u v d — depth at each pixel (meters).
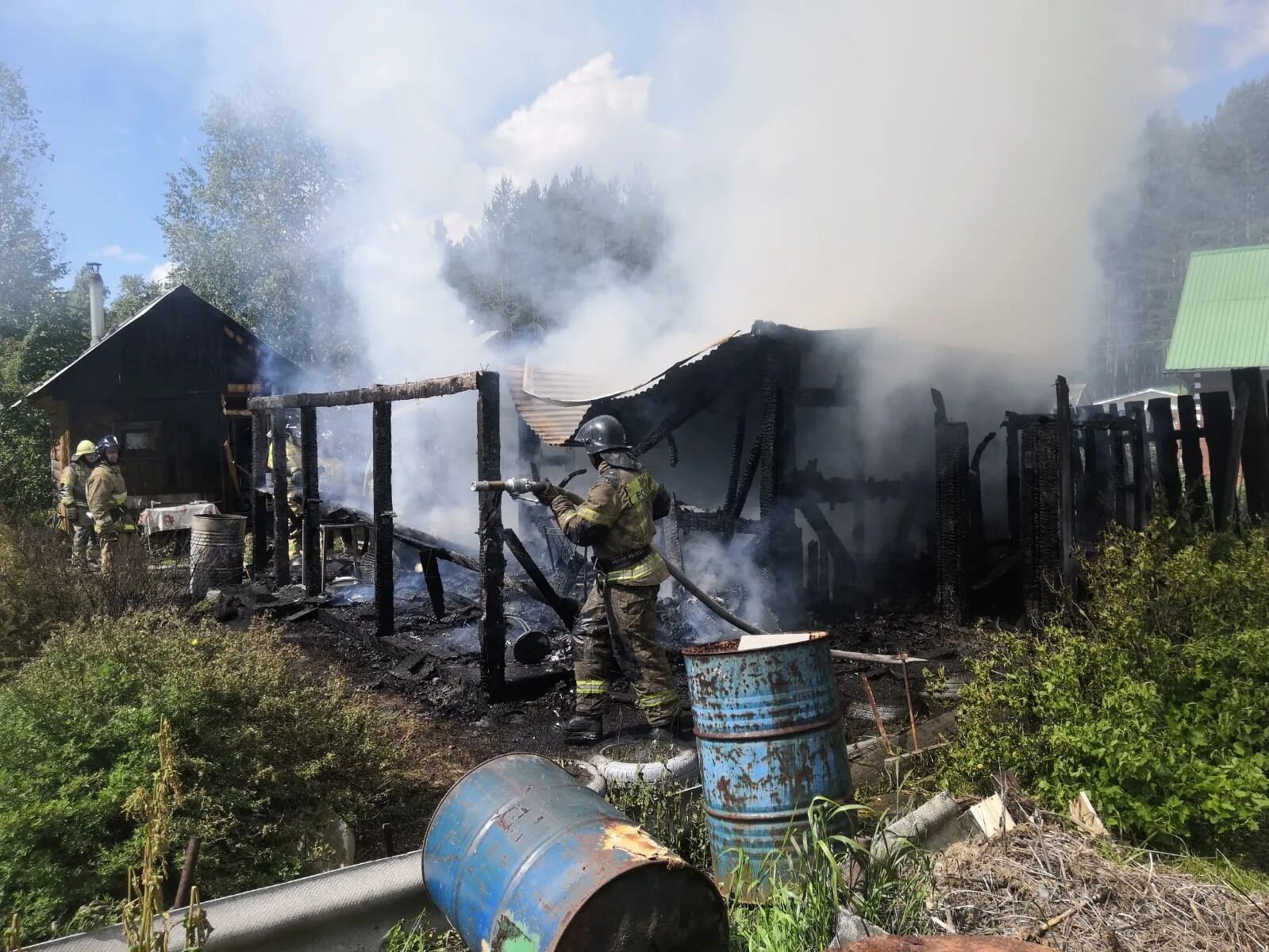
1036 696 3.81
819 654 3.06
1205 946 2.51
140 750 3.03
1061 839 3.00
